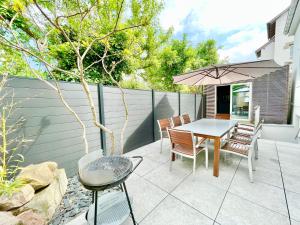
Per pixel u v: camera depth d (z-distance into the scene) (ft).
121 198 5.35
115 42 13.75
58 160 7.18
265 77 16.57
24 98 5.98
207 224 4.62
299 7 11.43
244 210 5.13
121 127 10.53
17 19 7.41
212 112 23.18
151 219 4.87
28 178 5.04
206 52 29.45
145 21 5.70
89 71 14.17
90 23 6.98
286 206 5.25
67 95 7.46
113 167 4.25
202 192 6.19
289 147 11.23
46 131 6.70
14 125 5.58
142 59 21.35
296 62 14.73
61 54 11.62
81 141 8.12
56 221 4.83
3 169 4.75
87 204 5.60
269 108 16.51
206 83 13.50
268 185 6.52
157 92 14.01
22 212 4.33
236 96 19.80
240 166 8.46
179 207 5.38
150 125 13.34
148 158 10.01
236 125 11.18
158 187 6.64
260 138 14.24
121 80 17.19
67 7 5.45
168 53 23.21
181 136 7.41
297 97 13.87
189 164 9.02
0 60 6.68
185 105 18.92
